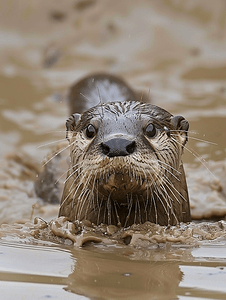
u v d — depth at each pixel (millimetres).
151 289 7625
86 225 11758
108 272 8477
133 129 10953
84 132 11859
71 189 12859
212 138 22484
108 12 45375
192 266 8859
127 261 9234
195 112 26828
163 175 11586
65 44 42938
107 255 9695
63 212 13164
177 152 12461
